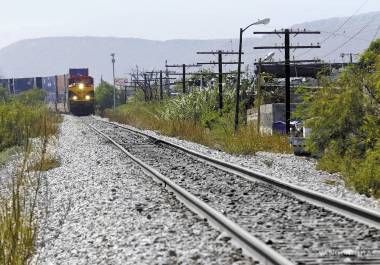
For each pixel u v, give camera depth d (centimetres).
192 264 2188
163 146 9100
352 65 6016
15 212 2608
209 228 2864
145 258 2320
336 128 5931
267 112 13988
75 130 15238
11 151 9250
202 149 8612
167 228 2911
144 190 4375
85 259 2428
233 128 11062
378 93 5709
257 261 2189
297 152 7838
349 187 4538
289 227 2859
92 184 4931
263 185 4419
